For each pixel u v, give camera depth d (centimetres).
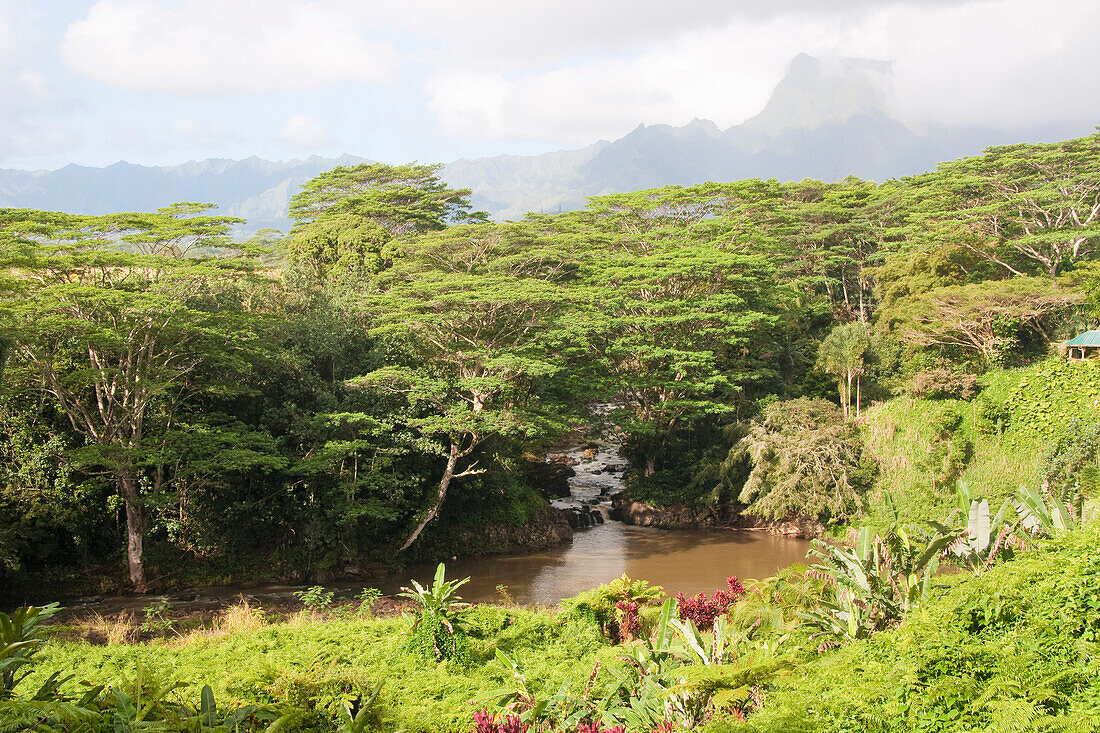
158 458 2611
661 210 5850
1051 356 3928
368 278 4491
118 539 2962
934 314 4200
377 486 3041
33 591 2681
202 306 3195
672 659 1334
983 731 841
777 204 5838
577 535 3819
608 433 4662
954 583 1233
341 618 2209
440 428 3073
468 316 3419
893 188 7094
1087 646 897
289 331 3312
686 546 3584
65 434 2828
